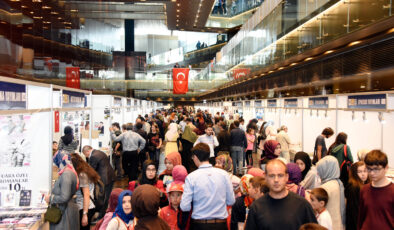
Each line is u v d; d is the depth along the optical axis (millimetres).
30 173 3930
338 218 3447
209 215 2902
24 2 11555
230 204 3096
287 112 11000
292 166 3514
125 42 36375
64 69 16172
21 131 3900
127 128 7641
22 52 11266
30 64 11961
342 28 7621
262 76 17875
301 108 9383
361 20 6734
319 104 8141
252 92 20953
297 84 13859
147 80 26812
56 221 3646
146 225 2172
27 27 11750
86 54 20344
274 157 5277
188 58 33781
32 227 3367
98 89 21062
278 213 2082
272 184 2094
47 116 4016
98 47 23359
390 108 5273
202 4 19219
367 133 6895
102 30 24781
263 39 14695
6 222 3408
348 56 9773
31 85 3760
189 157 8688
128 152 7488
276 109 12273
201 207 2928
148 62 31000
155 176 3975
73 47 17875
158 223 2215
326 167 3602
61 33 16047
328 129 7012
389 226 2717
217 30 34750
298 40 10500
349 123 7141
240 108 17562
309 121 9383
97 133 7523
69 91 5434
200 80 27859
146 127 11070
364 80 8875
